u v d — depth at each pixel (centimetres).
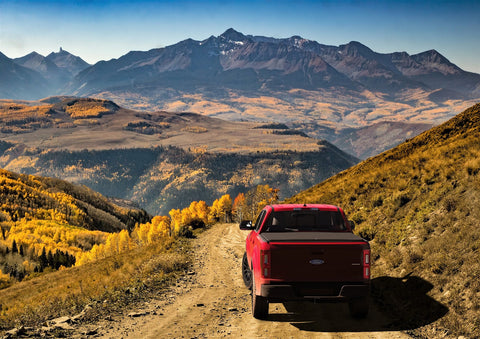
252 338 736
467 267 854
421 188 1497
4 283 9600
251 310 959
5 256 11731
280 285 773
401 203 1515
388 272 1120
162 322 866
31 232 15675
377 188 1992
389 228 1405
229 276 1459
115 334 777
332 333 757
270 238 820
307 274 773
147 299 1105
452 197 1184
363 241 785
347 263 776
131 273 1583
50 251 12094
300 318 870
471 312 734
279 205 982
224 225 4791
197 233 3659
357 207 1936
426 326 761
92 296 1167
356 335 742
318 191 3503
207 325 835
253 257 878
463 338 675
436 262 934
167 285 1309
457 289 816
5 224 15950
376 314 879
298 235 850
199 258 1967
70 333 784
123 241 11219
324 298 774
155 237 11375
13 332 766
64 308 1068
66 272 4053
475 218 1009
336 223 940
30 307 1209
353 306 834
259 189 13638
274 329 792
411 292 921
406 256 1094
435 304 820
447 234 1039
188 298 1115
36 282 4228
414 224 1270
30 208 18812
